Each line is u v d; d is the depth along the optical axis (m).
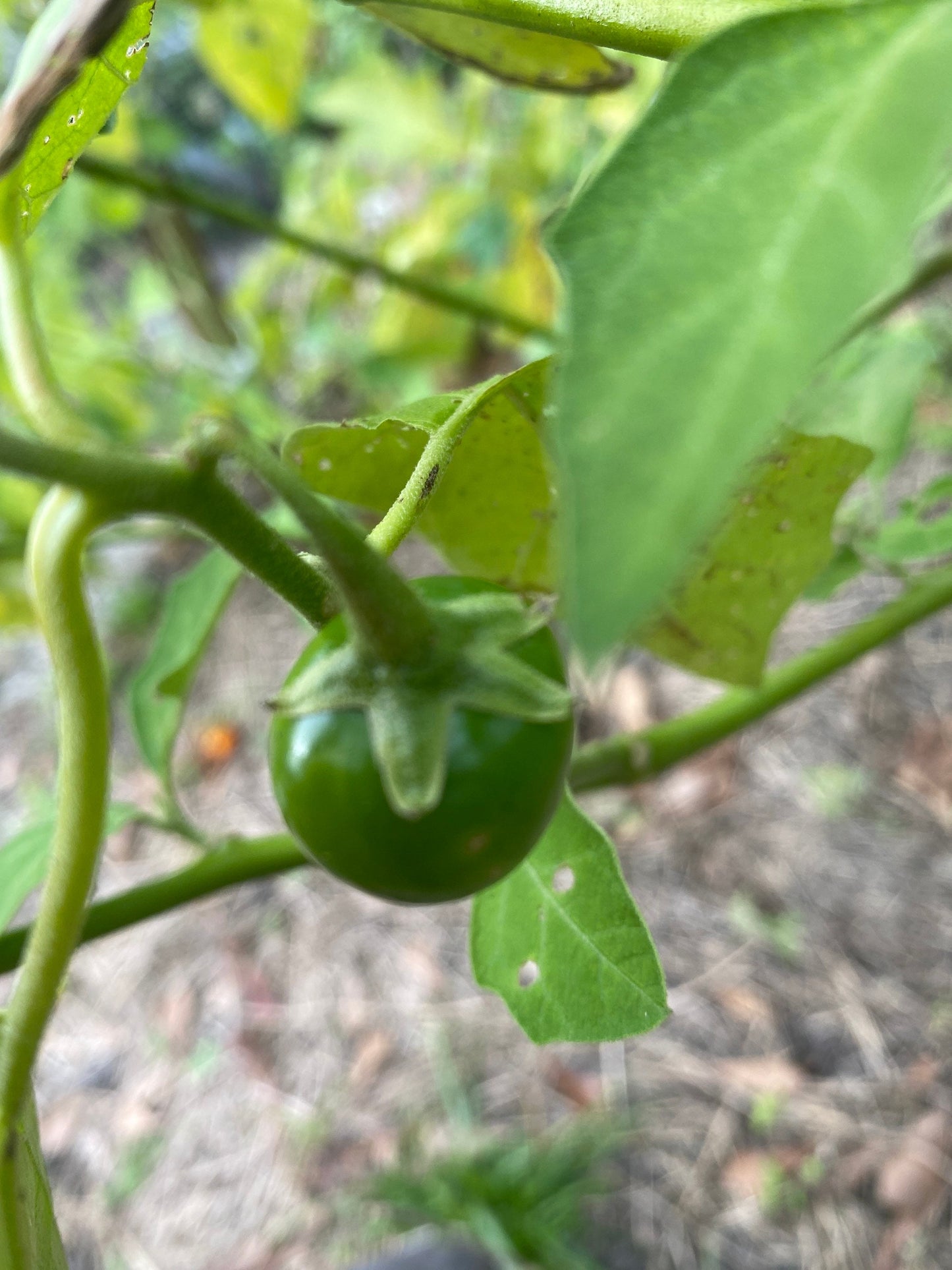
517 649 0.09
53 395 0.09
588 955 0.11
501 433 0.11
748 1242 0.36
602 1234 0.38
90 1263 0.43
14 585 0.34
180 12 0.48
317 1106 0.44
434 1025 0.44
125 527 0.40
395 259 0.43
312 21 0.26
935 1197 0.35
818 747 0.45
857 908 0.42
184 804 0.54
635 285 0.05
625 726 0.46
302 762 0.09
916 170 0.05
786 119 0.05
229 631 0.58
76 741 0.08
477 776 0.09
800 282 0.05
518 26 0.10
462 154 0.40
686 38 0.09
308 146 0.60
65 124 0.10
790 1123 0.38
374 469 0.12
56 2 0.08
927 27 0.06
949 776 0.42
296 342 0.52
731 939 0.43
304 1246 0.41
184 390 0.40
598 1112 0.40
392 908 0.48
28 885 0.14
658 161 0.05
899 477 0.44
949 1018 0.39
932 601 0.17
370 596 0.08
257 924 0.50
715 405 0.05
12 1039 0.09
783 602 0.13
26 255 0.09
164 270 0.54
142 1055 0.48
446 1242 0.38
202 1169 0.44
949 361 0.40
